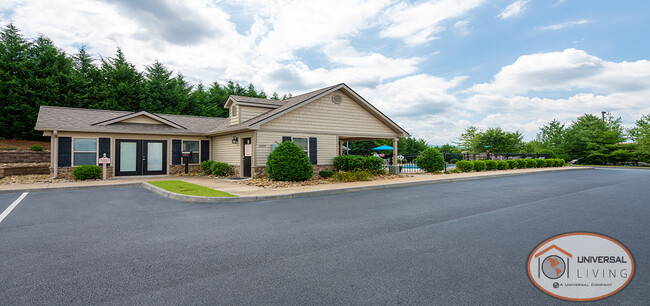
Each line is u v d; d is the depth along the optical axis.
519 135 34.22
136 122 17.05
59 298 2.75
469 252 4.05
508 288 2.94
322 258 3.84
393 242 4.54
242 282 3.10
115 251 4.18
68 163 14.46
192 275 3.30
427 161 18.55
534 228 5.38
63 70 23.89
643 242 4.50
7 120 20.34
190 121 20.23
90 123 15.59
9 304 2.63
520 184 13.10
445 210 7.15
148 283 3.09
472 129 38.97
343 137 19.55
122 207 7.66
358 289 2.92
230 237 4.87
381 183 12.61
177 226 5.65
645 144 28.50
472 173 18.48
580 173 19.95
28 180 13.79
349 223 5.83
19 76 21.59
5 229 5.45
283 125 14.90
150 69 31.14
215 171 15.84
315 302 2.64
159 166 17.05
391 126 19.00
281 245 4.42
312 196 9.62
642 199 8.75
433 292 2.85
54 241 4.67
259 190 10.24
